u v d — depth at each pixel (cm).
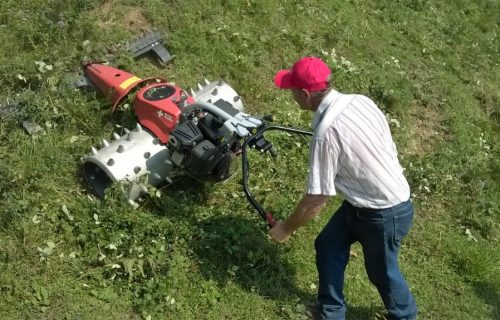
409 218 373
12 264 400
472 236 539
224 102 443
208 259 436
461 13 870
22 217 422
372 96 646
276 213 480
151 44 578
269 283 438
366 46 705
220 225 458
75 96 511
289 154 536
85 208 441
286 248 465
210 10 632
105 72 513
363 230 376
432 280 492
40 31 548
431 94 685
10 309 382
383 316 446
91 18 577
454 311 472
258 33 645
